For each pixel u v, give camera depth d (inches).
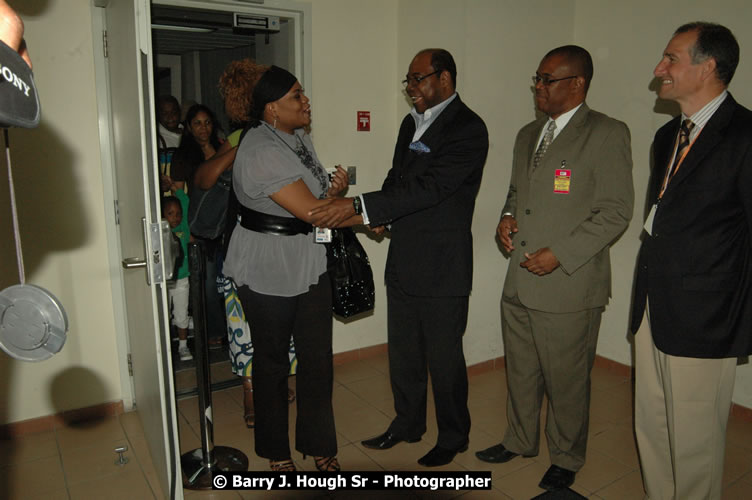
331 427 87.6
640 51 120.7
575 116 80.8
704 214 65.9
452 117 85.9
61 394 108.3
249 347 105.9
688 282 66.9
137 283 85.2
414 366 96.3
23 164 98.7
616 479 89.2
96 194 106.0
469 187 88.4
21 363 104.0
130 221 85.4
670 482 77.2
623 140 77.9
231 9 116.2
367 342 143.2
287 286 78.4
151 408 87.4
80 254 106.2
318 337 84.0
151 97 64.1
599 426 107.3
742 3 103.4
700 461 70.4
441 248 87.0
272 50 133.6
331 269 86.0
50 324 41.4
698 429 69.6
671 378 69.7
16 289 40.8
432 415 112.3
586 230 78.0
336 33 126.6
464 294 87.7
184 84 223.3
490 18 119.6
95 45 101.0
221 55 193.0
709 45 63.5
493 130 125.0
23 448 101.0
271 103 76.8
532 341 89.7
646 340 75.2
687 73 65.3
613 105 127.8
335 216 77.9
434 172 83.4
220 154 103.0
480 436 103.3
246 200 78.4
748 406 109.6
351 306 89.9
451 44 119.9
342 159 132.4
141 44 62.7
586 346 83.7
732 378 69.7
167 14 127.7
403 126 97.2
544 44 129.5
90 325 109.1
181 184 137.4
